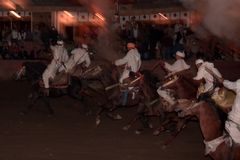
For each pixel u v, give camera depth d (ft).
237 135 27.73
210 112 28.27
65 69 50.93
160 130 42.29
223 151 27.68
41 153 36.42
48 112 53.93
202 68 36.68
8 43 79.41
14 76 52.90
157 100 42.27
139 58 44.96
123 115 52.54
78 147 38.32
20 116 51.49
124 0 85.40
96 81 48.32
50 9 83.92
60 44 51.11
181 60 42.68
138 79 43.14
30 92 65.51
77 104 58.59
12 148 37.88
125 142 40.24
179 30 78.23
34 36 79.61
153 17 84.28
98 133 43.57
